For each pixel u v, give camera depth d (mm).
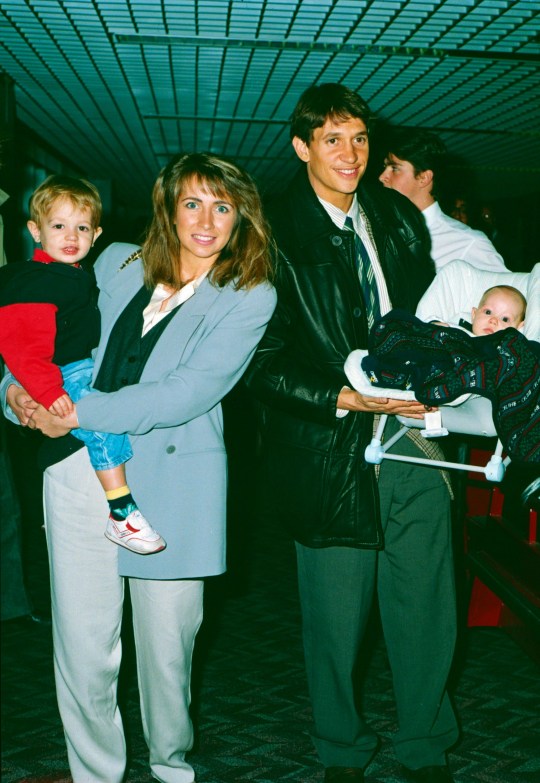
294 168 10906
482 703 3443
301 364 2635
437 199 3646
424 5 4812
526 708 3398
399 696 2807
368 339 2574
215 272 2396
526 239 12492
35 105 7672
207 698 3494
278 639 4184
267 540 6059
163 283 2443
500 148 8859
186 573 2391
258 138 8945
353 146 2533
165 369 2383
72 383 2406
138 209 16266
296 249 2613
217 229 2344
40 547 5785
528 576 2797
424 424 2469
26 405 2396
